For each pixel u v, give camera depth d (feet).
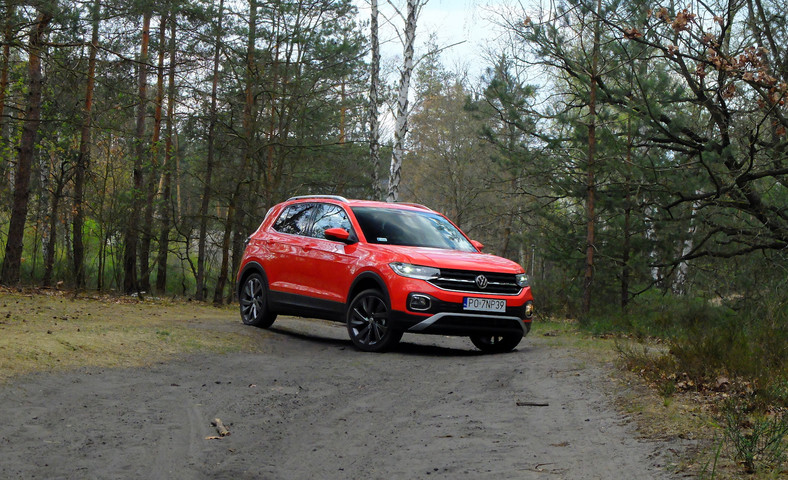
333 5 75.97
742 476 12.64
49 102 64.08
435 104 146.61
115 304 54.80
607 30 48.75
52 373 21.63
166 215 75.87
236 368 25.73
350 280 31.99
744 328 33.17
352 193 106.32
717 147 44.96
